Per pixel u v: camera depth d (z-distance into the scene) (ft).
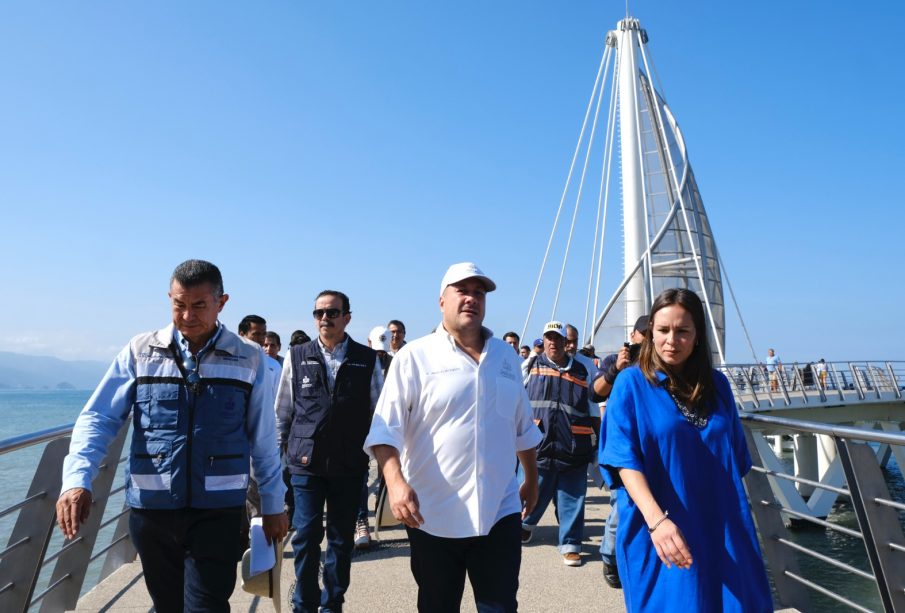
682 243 98.58
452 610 8.90
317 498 13.46
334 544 13.46
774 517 13.96
